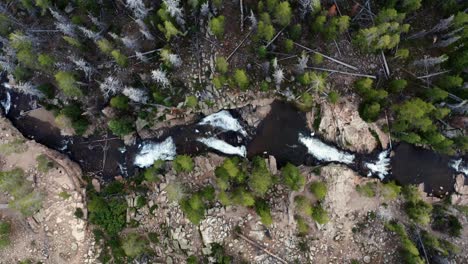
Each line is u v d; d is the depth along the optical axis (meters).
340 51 50.78
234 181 50.06
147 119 52.53
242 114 53.50
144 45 51.53
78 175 53.16
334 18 45.94
